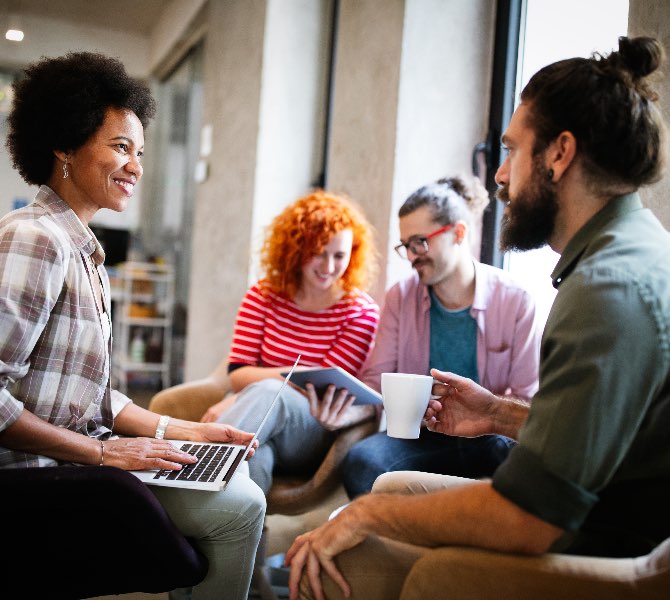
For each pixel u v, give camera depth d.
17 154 1.50
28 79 1.48
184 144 6.97
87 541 1.22
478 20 2.84
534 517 0.92
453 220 2.07
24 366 1.31
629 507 1.04
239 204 3.99
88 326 1.42
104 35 7.64
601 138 1.08
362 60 3.08
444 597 0.96
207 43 4.95
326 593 1.12
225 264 4.21
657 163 1.10
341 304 2.41
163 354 6.76
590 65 1.11
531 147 1.14
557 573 0.91
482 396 1.48
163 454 1.44
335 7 3.77
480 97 2.85
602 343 0.93
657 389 0.97
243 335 2.42
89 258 1.50
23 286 1.27
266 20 3.71
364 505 1.09
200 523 1.41
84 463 1.38
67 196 1.51
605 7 2.25
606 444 0.92
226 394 2.55
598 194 1.11
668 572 0.87
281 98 3.76
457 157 2.84
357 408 2.15
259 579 2.18
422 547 1.11
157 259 7.09
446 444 2.01
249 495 1.46
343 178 3.18
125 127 1.51
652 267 1.00
